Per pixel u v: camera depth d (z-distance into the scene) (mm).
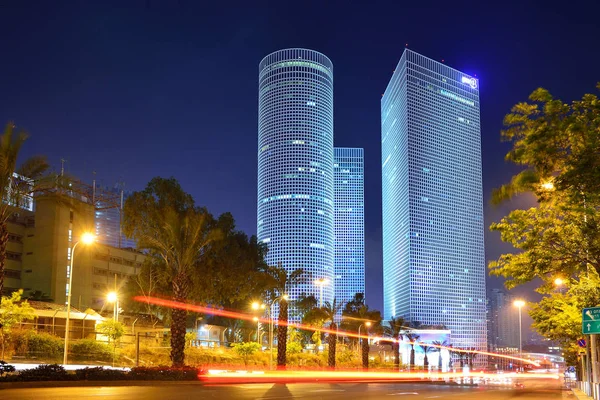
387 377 79062
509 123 22484
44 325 60375
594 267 26625
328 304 82062
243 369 65312
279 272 63812
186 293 44188
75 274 106938
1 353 46750
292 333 107375
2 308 48906
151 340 76125
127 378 36156
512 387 60062
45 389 27984
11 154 31219
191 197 44938
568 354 81000
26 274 104875
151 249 48438
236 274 48094
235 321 109312
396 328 118562
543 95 21734
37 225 106125
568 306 43500
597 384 31891
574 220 25156
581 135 21156
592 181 20844
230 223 47250
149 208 43062
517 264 27641
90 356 52844
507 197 22344
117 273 119562
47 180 33562
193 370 41844
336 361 96875
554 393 47500
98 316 70438
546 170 22172
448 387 51188
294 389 38188
